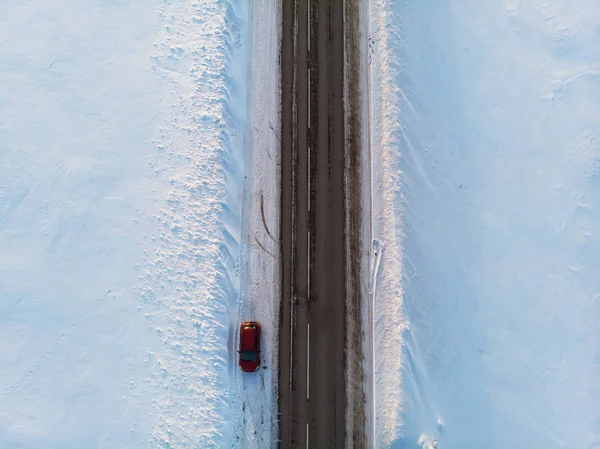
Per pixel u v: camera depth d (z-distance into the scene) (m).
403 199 19.44
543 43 20.53
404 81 20.38
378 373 18.48
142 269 19.11
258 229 19.73
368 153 20.12
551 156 19.62
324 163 20.16
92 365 18.39
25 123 20.17
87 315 18.75
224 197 19.77
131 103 20.44
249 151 20.31
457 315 18.67
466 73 20.55
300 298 19.20
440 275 18.95
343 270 19.39
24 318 18.66
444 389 18.12
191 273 19.08
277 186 20.05
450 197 19.61
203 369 18.34
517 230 19.22
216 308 18.83
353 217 19.75
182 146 20.12
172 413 18.05
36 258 19.14
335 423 18.38
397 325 18.52
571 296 18.59
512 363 18.28
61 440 17.86
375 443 18.08
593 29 20.38
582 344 18.23
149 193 19.73
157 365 18.39
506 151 19.83
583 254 18.81
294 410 18.45
